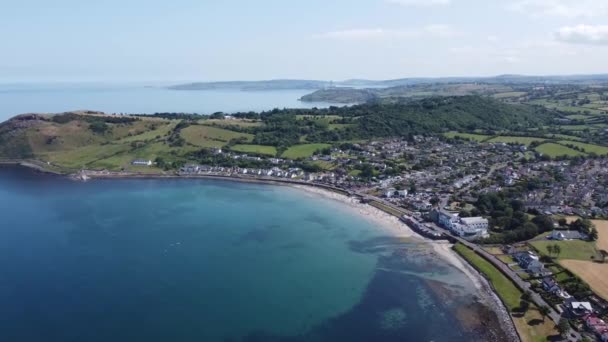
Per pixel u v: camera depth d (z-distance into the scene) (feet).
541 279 486.38
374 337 396.78
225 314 432.66
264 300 460.96
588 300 437.58
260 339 393.70
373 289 483.10
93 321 418.51
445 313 433.48
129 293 473.26
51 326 410.72
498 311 433.48
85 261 554.46
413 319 424.46
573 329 398.01
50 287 485.56
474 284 490.49
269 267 539.29
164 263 549.95
